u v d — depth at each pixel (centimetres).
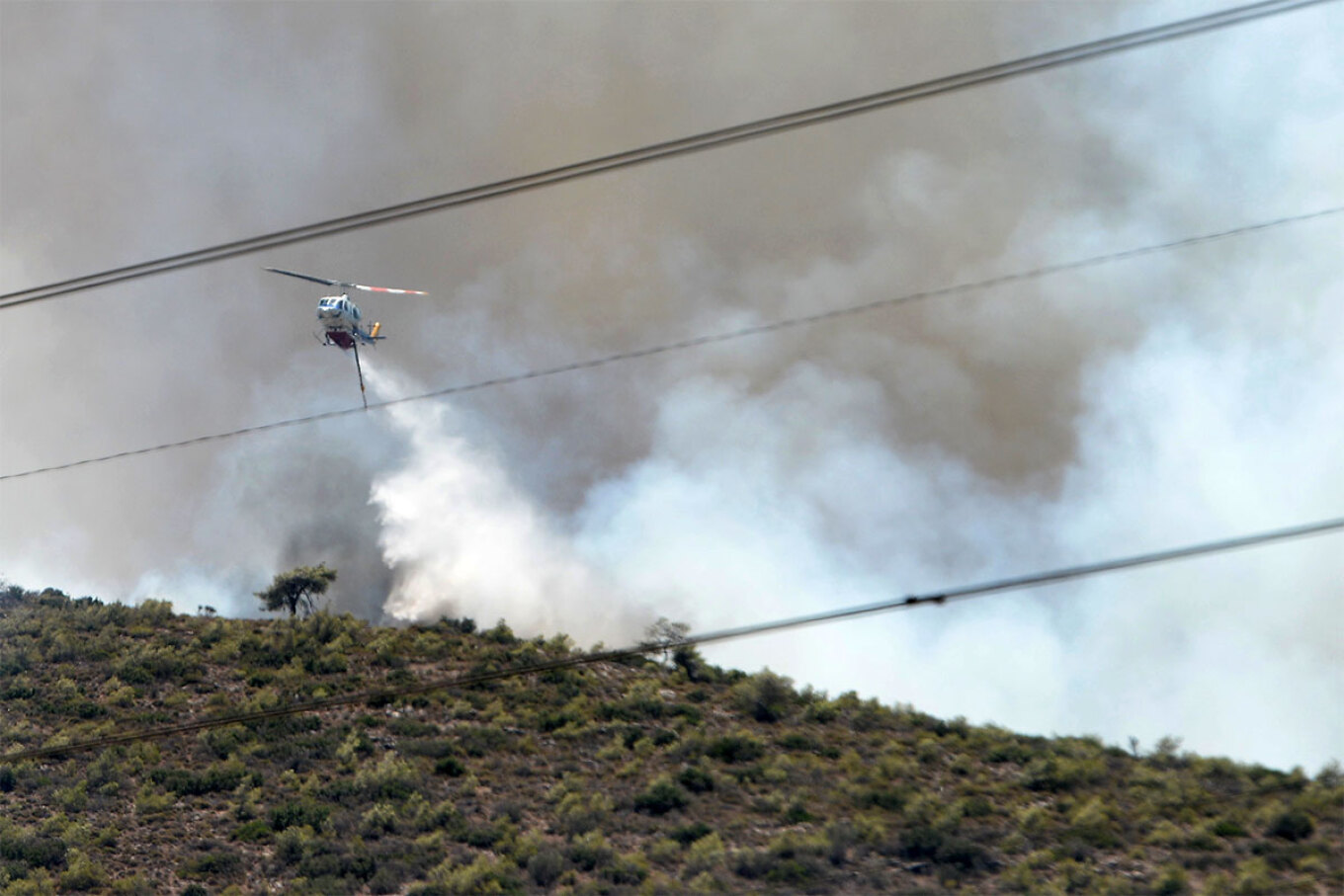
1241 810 15862
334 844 16512
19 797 18112
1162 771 17912
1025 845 15300
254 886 15625
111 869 16038
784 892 14138
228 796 18375
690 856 15362
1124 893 13612
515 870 15400
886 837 15700
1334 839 14788
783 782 17975
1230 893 13300
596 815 16988
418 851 16125
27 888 15162
